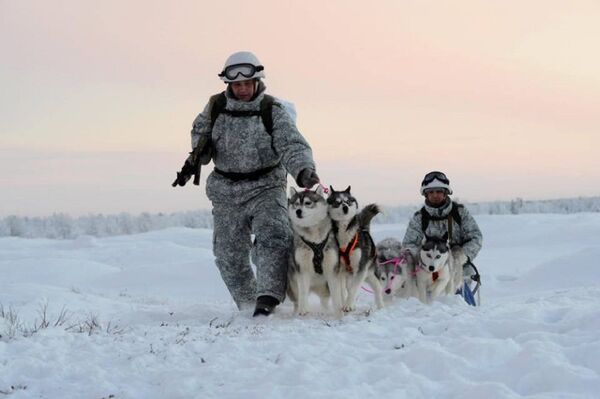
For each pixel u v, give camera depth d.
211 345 5.55
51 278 21.23
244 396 4.08
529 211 75.12
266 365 4.83
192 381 4.50
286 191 8.30
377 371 4.40
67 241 49.88
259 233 7.96
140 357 5.16
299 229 7.64
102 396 4.43
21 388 4.59
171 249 30.80
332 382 4.29
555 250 27.59
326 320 7.43
